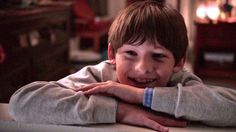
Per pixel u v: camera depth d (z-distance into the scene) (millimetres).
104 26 4668
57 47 3213
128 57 750
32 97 667
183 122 695
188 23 4297
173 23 748
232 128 699
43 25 2807
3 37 2090
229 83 3512
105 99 696
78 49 4895
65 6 3441
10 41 2195
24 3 2676
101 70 830
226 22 3455
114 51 799
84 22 4469
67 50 3586
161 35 720
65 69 3439
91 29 4480
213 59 3787
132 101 713
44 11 2752
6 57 2129
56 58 3213
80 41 5031
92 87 724
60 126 648
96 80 823
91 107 660
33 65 2588
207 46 3574
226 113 684
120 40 750
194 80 820
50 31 2990
